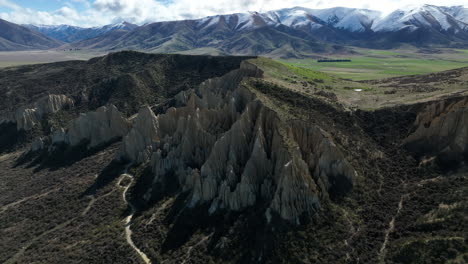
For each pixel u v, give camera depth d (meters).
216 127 72.19
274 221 50.97
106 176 79.81
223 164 62.16
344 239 48.38
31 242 62.03
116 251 54.97
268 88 79.06
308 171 55.06
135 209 66.94
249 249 49.69
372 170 60.38
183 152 71.44
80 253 55.75
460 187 51.31
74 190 77.31
